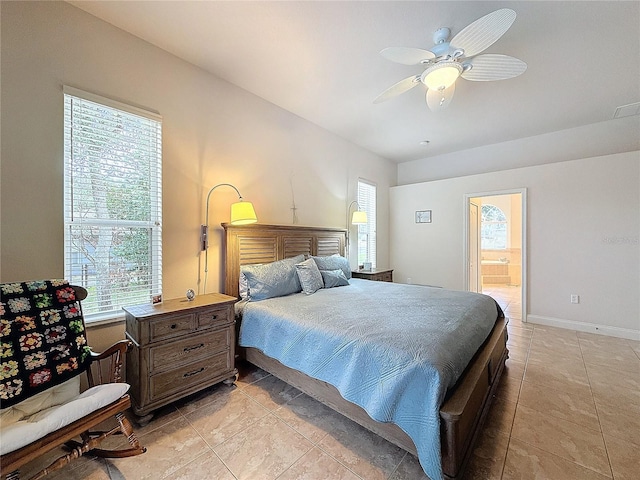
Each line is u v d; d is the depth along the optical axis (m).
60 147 1.91
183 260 2.56
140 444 1.67
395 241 5.68
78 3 1.93
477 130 4.17
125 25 2.13
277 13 1.99
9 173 1.73
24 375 1.39
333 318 2.03
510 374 2.56
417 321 1.94
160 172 2.41
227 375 2.31
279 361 2.13
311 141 3.93
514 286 7.65
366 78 2.83
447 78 2.04
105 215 2.13
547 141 4.32
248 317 2.47
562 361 2.83
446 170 5.34
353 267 4.73
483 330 2.10
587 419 1.90
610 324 3.59
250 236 2.97
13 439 1.12
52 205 1.88
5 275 1.72
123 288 2.23
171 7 1.95
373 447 1.66
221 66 2.64
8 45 1.72
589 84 2.90
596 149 3.95
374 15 2.00
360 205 4.96
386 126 4.05
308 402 2.12
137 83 2.26
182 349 2.05
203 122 2.70
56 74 1.89
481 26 1.63
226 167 2.90
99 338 2.08
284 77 2.82
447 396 1.43
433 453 1.29
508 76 2.12
